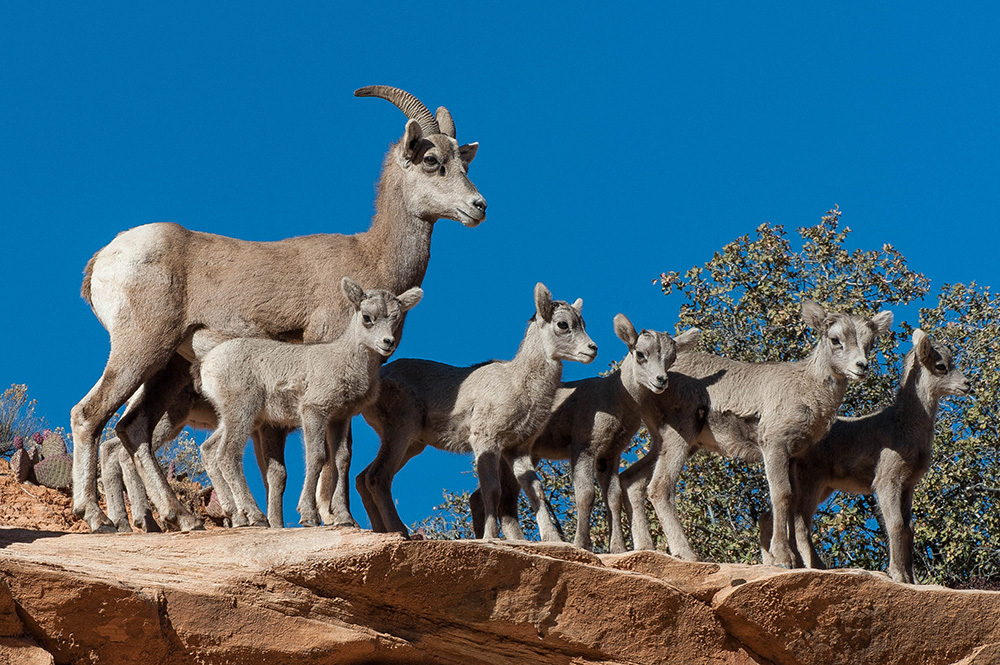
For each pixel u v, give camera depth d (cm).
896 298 3488
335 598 1728
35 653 1568
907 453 2252
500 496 2170
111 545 1803
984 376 3183
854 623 1906
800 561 2283
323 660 1714
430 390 2245
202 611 1666
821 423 2183
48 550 1762
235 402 2019
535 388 2172
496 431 2169
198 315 2189
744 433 2206
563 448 2336
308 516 1975
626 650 1831
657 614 1839
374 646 1731
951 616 1933
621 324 2214
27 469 2672
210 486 2756
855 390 3150
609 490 2270
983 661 1938
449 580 1750
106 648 1620
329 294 2225
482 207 2288
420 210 2297
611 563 1866
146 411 2198
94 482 2098
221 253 2227
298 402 2044
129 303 2172
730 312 3450
